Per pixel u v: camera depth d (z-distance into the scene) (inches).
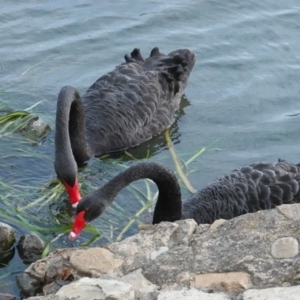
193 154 569.6
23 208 490.0
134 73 619.8
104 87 605.0
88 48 680.4
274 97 630.5
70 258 331.3
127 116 584.7
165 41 694.5
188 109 625.0
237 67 666.2
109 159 567.5
